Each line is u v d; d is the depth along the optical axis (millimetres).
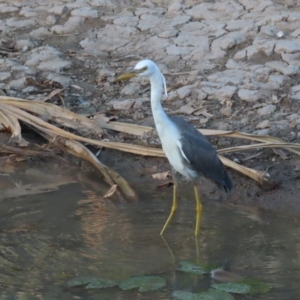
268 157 12430
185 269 9336
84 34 16500
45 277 9156
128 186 11703
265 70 14680
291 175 11914
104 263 9500
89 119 13133
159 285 8914
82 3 17406
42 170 12516
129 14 16906
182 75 14859
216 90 14211
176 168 10500
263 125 13148
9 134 13359
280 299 8602
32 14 17234
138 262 9562
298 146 12008
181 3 17047
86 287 8891
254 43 15383
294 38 15484
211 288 8875
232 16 16406
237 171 12062
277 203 11336
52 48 15969
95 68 15383
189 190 11859
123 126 13172
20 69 15234
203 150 10336
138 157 12812
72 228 10492
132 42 16078
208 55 15383
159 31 16234
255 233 10383
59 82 14781
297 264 9438
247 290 8797
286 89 14195
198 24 16297
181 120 10609
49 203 11297
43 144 13172
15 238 10180
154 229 10555
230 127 13156
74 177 12266
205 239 10234
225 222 10766
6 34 16594
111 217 10875
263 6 16609
